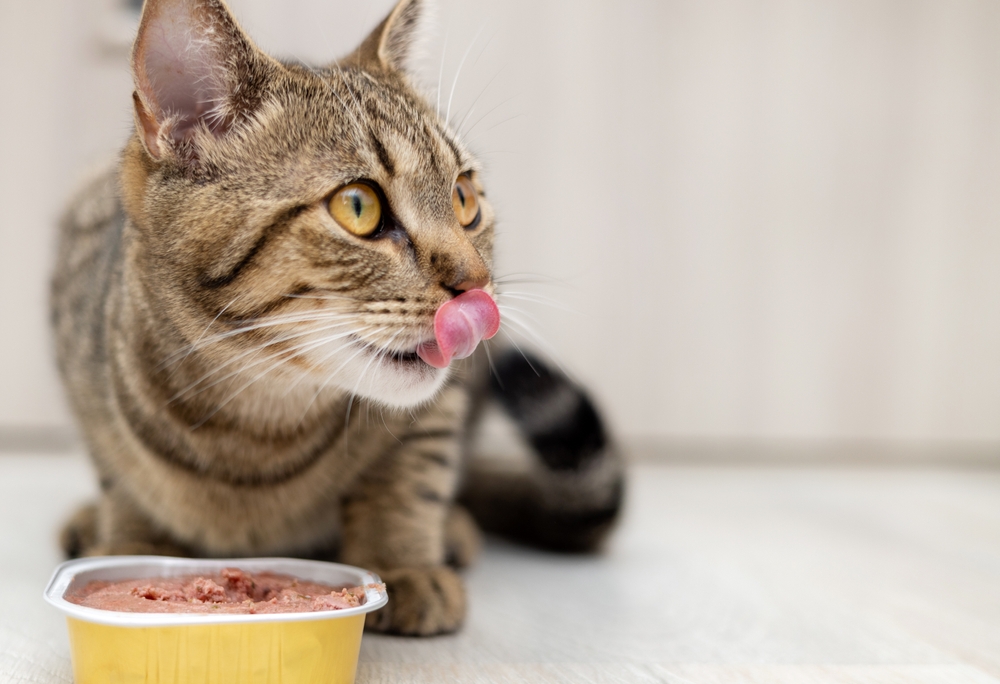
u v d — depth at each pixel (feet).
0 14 3.73
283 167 1.88
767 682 1.84
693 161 4.09
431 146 1.98
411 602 1.97
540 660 1.89
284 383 1.96
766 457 4.25
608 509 2.54
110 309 2.11
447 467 2.17
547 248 4.02
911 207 4.21
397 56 2.23
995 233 4.26
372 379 1.90
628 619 2.09
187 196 1.89
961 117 4.21
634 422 4.16
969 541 2.72
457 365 2.15
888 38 4.15
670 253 4.10
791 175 4.15
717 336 4.17
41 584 2.15
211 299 1.90
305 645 1.66
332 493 2.12
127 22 3.76
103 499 2.19
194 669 1.64
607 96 4.01
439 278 1.89
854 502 3.32
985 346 4.30
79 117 3.83
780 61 4.11
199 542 2.12
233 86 1.90
